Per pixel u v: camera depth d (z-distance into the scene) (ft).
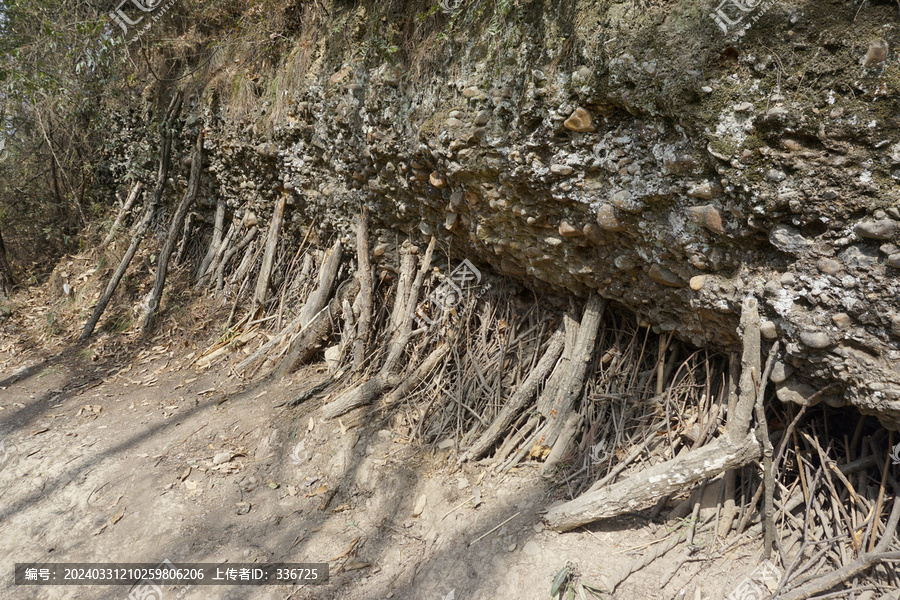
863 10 5.59
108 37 18.94
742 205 6.83
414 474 10.85
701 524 8.41
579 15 7.87
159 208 23.00
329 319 14.97
